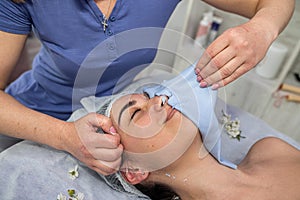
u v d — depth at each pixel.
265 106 1.43
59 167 0.73
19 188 0.69
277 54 1.32
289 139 0.95
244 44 0.61
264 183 0.74
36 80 0.89
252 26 0.66
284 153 0.81
